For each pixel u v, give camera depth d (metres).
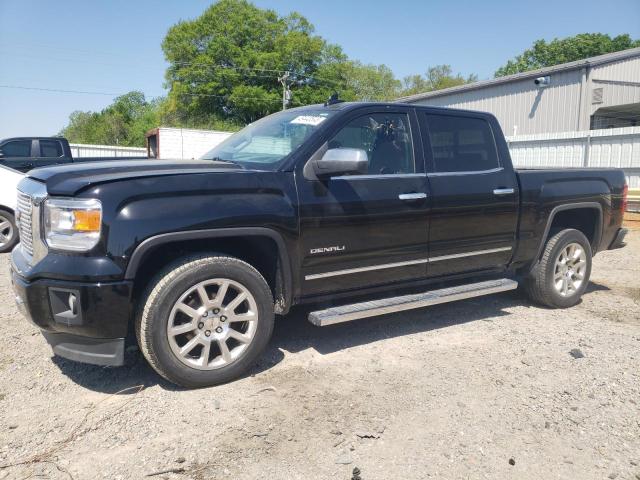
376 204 3.97
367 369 3.76
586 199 5.37
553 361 3.94
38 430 2.93
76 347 3.22
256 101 46.41
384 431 2.93
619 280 6.59
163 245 3.31
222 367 3.43
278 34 49.38
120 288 3.06
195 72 46.44
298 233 3.65
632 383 3.56
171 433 2.90
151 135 25.27
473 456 2.71
